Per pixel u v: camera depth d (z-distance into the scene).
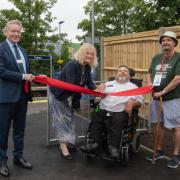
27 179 2.27
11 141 3.14
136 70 4.09
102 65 4.96
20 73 2.25
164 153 2.79
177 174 2.37
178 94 2.45
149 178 2.30
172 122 2.47
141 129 3.36
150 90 2.52
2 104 2.28
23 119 2.42
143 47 3.99
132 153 2.78
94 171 2.42
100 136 2.48
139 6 5.78
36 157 2.72
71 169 2.46
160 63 2.50
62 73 2.62
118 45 4.55
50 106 2.70
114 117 2.45
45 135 3.41
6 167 2.34
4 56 2.22
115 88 2.63
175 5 5.41
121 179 2.28
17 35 2.26
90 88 2.71
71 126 2.71
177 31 3.38
